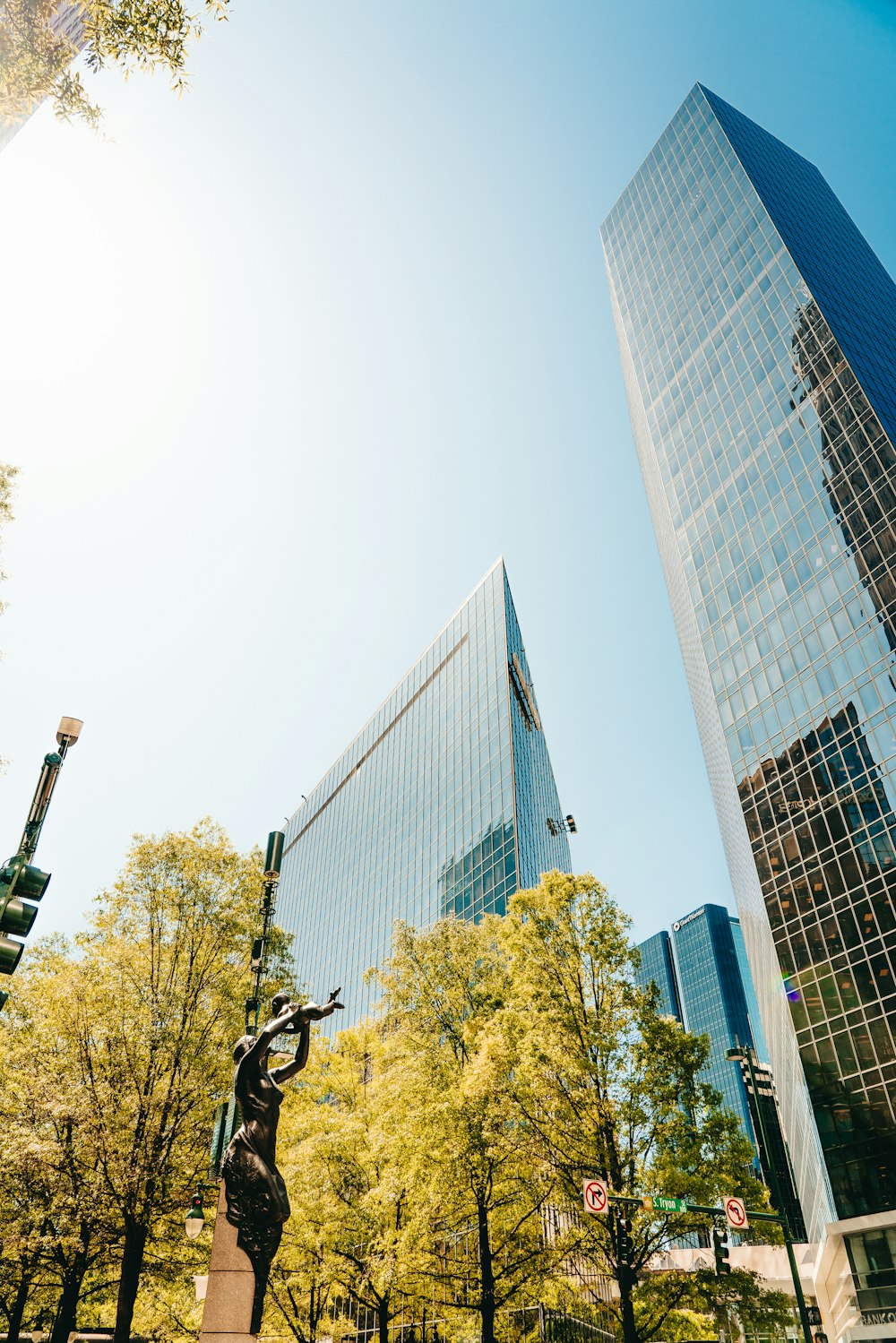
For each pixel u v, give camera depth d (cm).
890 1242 3916
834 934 4678
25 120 1148
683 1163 1897
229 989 2130
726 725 6134
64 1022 1905
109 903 2184
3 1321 2144
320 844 11850
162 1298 2250
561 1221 2492
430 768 8906
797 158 9619
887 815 4575
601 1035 2053
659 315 8681
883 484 5228
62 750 1066
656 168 9425
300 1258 2105
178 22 1059
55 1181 1700
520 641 8938
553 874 2392
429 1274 2059
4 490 1786
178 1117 1873
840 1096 4344
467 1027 2292
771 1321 1917
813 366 6153
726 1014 18562
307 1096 2434
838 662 5225
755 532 6344
